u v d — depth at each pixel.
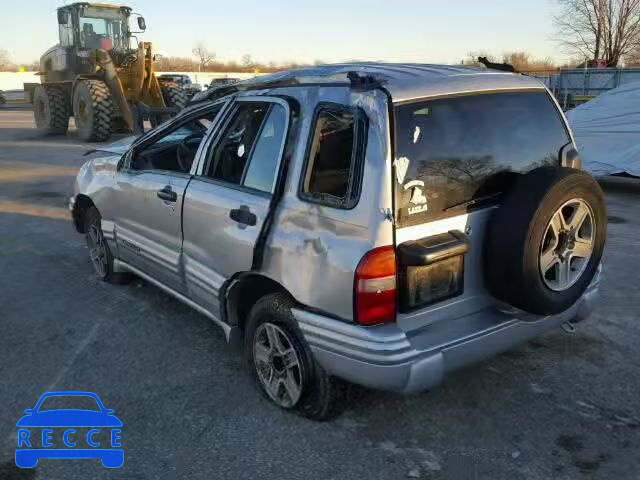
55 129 19.47
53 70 18.91
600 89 21.36
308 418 3.29
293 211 3.07
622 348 4.10
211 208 3.57
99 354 4.10
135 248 4.62
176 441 3.14
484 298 3.17
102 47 17.67
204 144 3.85
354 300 2.77
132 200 4.52
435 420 3.29
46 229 7.41
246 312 3.69
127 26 18.20
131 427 3.27
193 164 3.91
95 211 5.33
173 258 4.07
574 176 3.02
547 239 3.06
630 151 9.73
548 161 3.44
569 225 3.12
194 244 3.81
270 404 3.46
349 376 2.89
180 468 2.94
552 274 3.16
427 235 2.87
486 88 3.19
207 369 3.88
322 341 2.94
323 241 2.89
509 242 2.93
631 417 3.30
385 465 2.93
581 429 3.20
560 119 3.56
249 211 3.29
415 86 2.94
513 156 3.25
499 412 3.36
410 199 2.80
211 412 3.39
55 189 10.04
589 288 3.54
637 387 3.60
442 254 2.83
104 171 5.02
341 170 2.89
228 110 3.73
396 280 2.78
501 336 3.12
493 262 3.01
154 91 17.80
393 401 3.46
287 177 3.14
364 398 3.49
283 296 3.21
